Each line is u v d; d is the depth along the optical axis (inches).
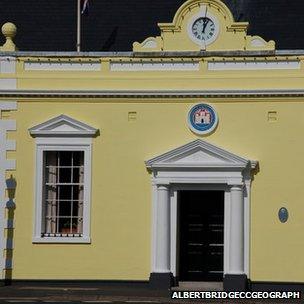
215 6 1230.9
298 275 1195.3
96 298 1139.9
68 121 1227.9
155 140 1223.5
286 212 1200.2
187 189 1213.7
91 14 1353.3
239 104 1214.9
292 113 1207.6
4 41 1344.7
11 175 1232.8
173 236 1212.5
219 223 1245.1
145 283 1211.2
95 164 1227.2
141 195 1220.5
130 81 1228.5
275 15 1331.2
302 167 1202.0
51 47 1331.2
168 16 1342.3
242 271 1194.6
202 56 1222.3
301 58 1210.0
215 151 1203.2
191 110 1220.5
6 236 1228.5
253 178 1207.6
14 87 1236.5
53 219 1237.1
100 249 1220.5
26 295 1160.8
